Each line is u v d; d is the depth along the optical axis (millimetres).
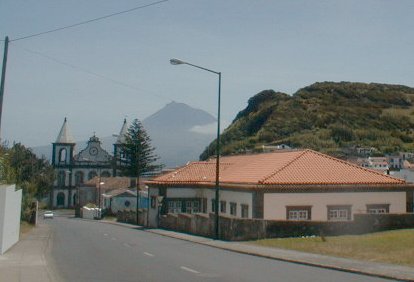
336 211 35438
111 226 56000
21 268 17234
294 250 23172
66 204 128125
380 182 36750
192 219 37719
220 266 18172
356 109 148250
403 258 19078
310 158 39312
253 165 42312
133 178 105750
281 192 34375
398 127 139875
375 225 29500
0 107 21875
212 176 45938
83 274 16000
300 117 141250
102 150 131375
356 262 18547
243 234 29719
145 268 17516
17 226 27422
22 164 61406
